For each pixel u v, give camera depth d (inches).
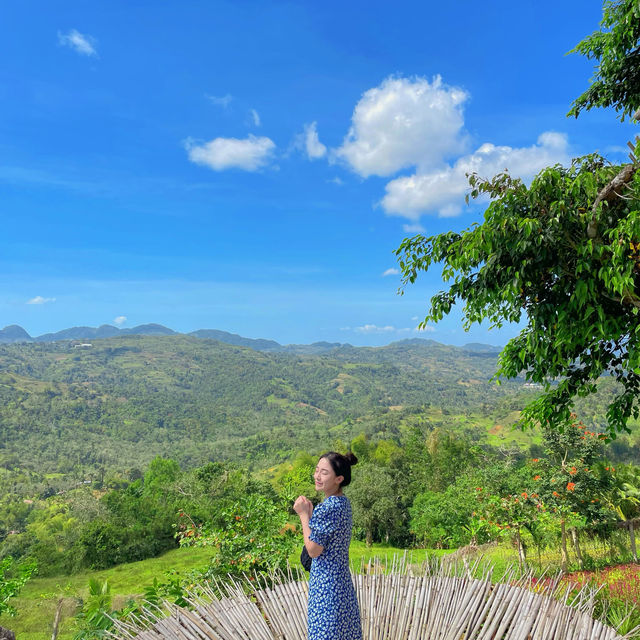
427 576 156.4
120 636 130.6
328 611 95.2
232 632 127.6
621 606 185.9
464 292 205.8
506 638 121.6
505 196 173.8
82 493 2415.1
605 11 222.1
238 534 339.3
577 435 433.1
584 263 168.4
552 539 471.8
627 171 153.3
